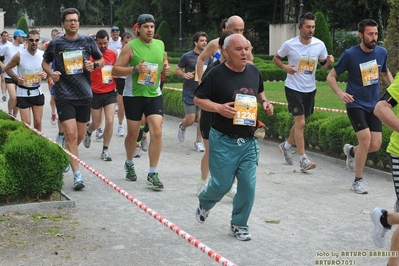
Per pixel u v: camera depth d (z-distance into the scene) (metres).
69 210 7.14
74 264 5.38
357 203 7.49
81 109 8.23
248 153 5.85
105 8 61.12
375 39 7.89
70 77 8.05
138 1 51.72
